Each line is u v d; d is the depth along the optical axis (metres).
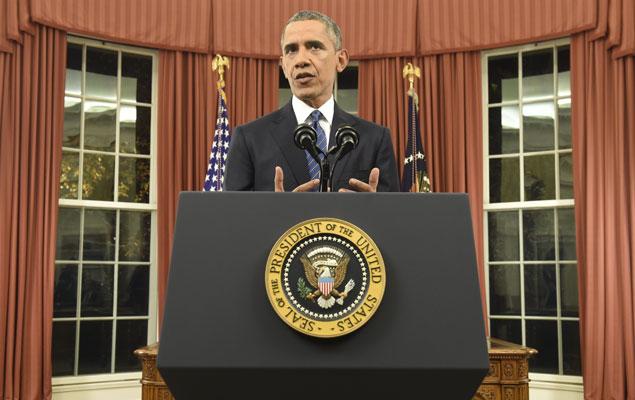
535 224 5.80
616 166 5.20
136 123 5.89
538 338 5.69
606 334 5.13
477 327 0.76
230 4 5.89
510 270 5.87
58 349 5.42
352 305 0.76
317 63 1.48
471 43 5.79
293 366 0.74
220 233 0.80
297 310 0.75
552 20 5.54
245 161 1.52
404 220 0.81
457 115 5.82
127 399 5.59
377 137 1.55
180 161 5.68
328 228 0.78
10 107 5.07
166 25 5.70
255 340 0.75
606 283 5.16
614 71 5.25
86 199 5.63
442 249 0.80
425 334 0.76
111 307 5.67
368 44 5.95
